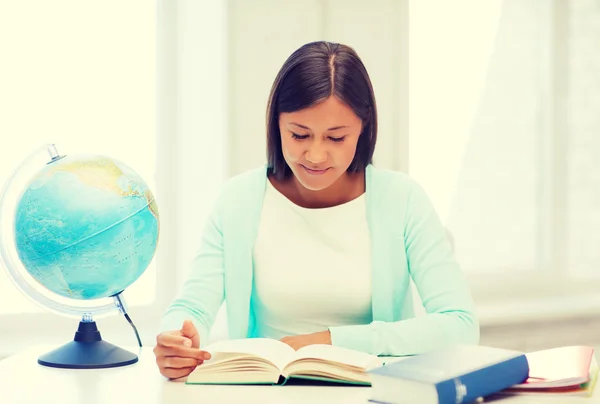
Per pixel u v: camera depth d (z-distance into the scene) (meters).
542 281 2.99
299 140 1.54
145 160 2.45
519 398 1.12
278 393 1.16
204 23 2.46
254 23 2.46
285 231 1.71
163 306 2.48
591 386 1.16
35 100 2.30
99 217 1.30
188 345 1.26
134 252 1.34
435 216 1.73
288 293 1.68
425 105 2.74
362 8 2.60
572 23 3.04
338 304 1.67
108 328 2.42
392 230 1.70
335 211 1.71
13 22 2.27
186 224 2.46
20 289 1.39
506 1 2.89
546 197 3.00
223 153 2.44
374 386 1.09
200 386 1.21
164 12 2.47
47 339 2.32
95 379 1.26
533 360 1.27
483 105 2.86
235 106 2.45
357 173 1.74
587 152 3.07
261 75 2.47
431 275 1.64
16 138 2.27
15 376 1.29
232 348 1.27
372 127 1.68
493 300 2.89
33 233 1.30
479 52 2.85
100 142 2.39
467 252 2.84
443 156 2.79
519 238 2.95
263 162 2.47
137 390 1.18
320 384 1.22
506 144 2.91
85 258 1.30
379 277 1.67
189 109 2.47
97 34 2.38
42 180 1.33
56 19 2.33
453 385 1.03
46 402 1.11
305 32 2.53
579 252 3.06
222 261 1.72
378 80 2.62
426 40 2.73
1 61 2.26
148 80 2.45
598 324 2.95
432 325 1.49
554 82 3.00
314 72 1.50
